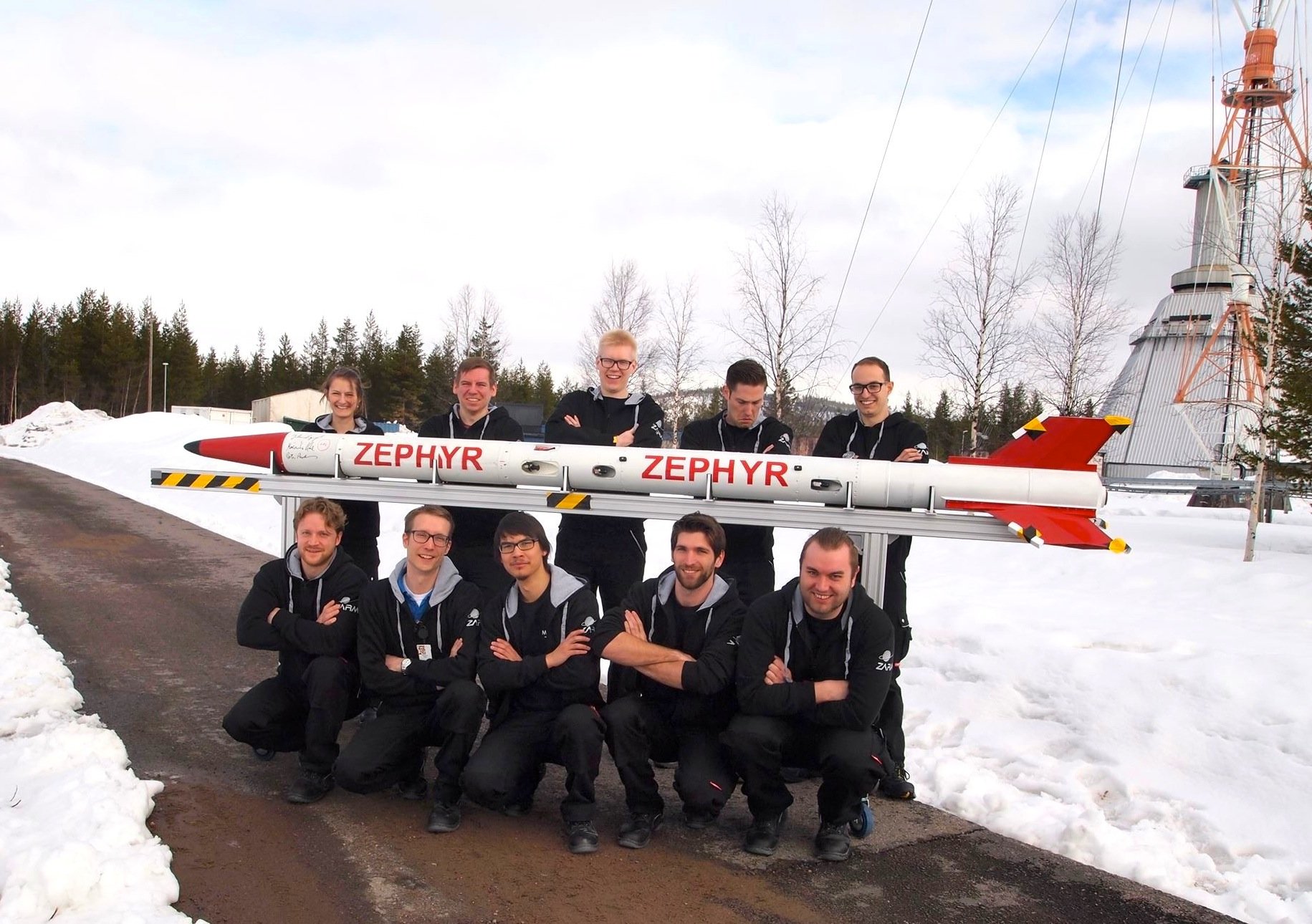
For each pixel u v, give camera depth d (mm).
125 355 62562
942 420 41812
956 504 4871
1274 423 10273
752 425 5371
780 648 4035
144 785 4012
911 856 3881
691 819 4129
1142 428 25719
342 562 4469
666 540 11148
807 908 3408
